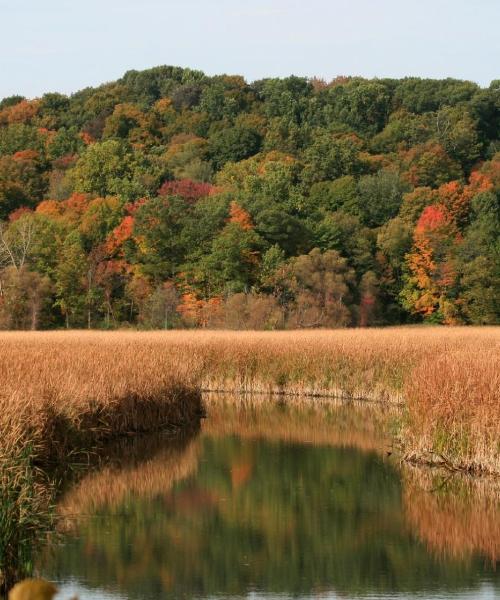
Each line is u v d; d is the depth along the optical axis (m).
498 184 96.44
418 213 89.25
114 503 16.14
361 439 23.14
